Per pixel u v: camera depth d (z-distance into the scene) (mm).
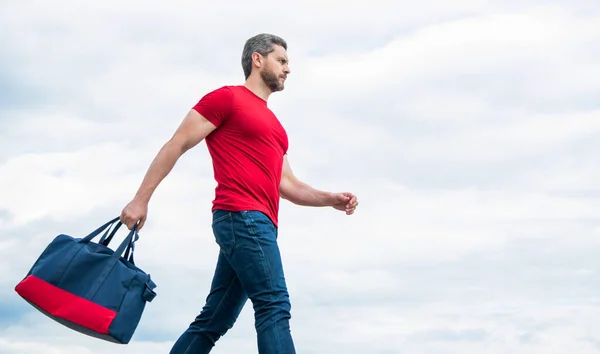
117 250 3166
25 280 3074
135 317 3117
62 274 3082
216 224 3320
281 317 3195
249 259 3221
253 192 3281
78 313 3047
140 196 3229
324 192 3883
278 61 3520
